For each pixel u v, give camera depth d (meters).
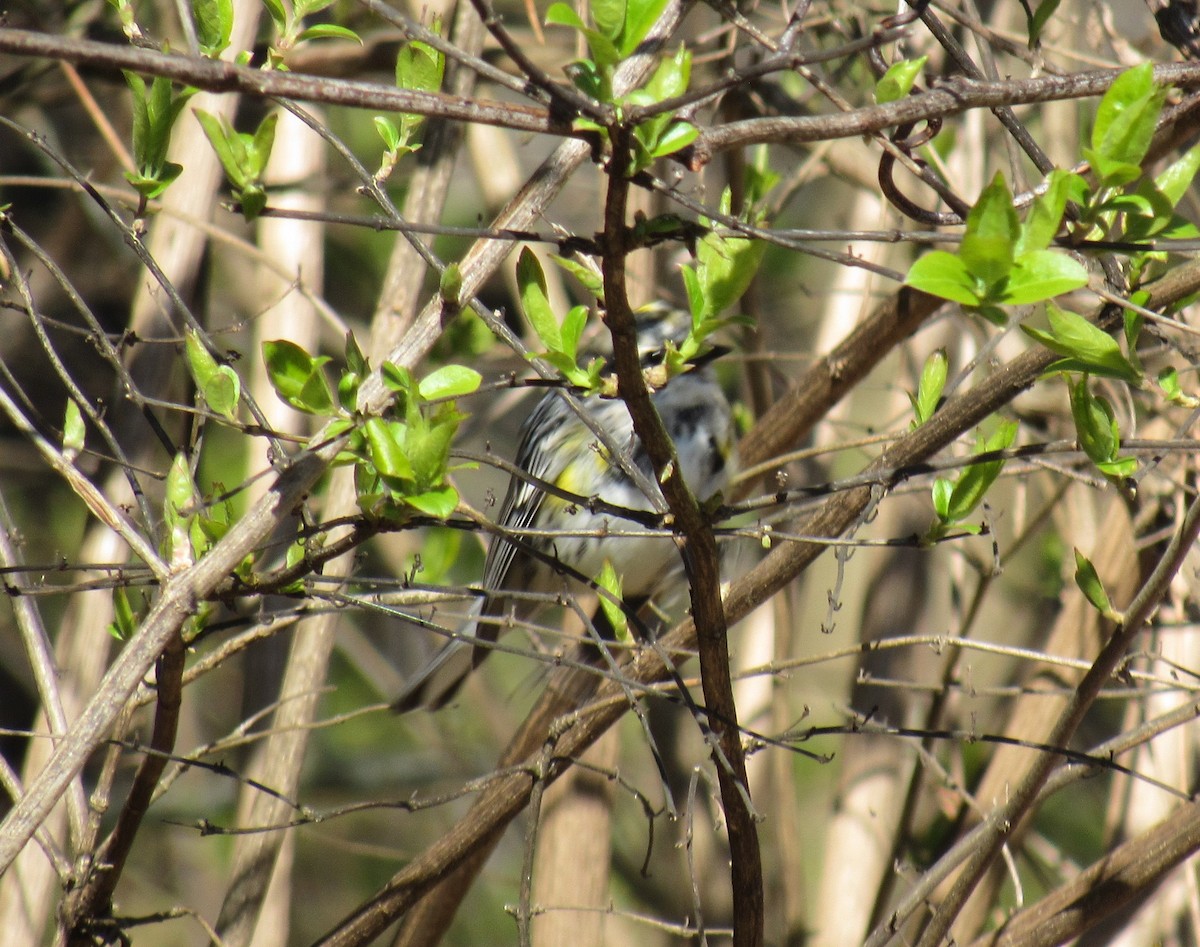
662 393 7.96
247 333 10.55
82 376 11.57
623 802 10.98
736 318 3.96
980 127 8.33
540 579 8.87
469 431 9.86
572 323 3.97
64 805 6.63
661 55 4.66
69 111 11.59
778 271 11.72
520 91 3.20
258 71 3.01
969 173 8.32
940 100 3.72
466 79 7.20
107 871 5.23
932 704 7.90
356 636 11.60
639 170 3.22
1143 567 7.19
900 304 7.00
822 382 7.41
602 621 7.23
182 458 4.69
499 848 12.48
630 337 3.52
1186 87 4.71
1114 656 4.75
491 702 11.66
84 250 11.57
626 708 5.88
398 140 4.44
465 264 4.64
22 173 11.56
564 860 7.61
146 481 7.26
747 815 4.59
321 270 8.66
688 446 7.88
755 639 8.81
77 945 5.31
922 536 4.68
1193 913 7.16
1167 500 7.10
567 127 3.18
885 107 3.65
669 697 4.71
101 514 4.57
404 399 3.99
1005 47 5.41
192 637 4.79
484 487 12.60
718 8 4.86
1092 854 10.96
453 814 12.69
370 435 3.77
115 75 10.02
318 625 7.04
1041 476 8.68
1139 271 4.35
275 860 6.80
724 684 4.51
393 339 7.04
